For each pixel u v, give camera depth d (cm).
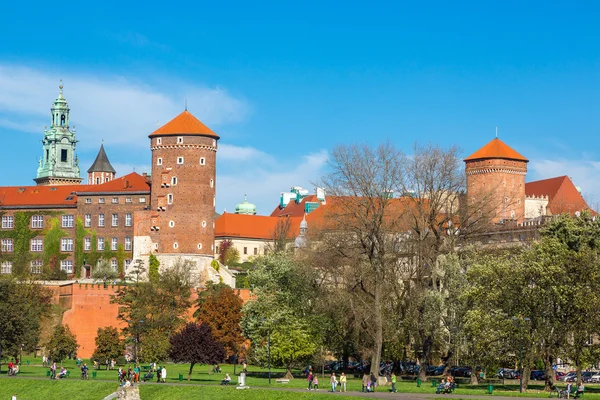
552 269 10950
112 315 18425
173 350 12825
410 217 13775
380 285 12494
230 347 16962
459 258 13312
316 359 13788
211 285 19262
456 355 13138
